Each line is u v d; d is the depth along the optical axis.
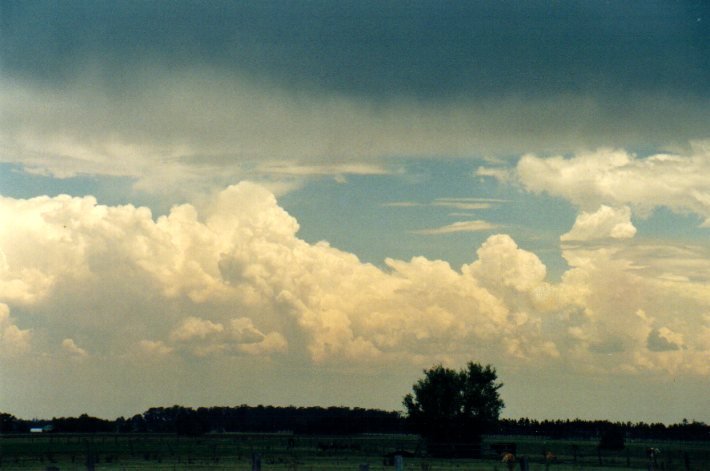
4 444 158.12
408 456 105.69
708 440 194.00
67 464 77.56
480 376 113.88
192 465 74.44
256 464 33.53
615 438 148.62
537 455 115.69
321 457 103.56
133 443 170.75
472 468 70.50
